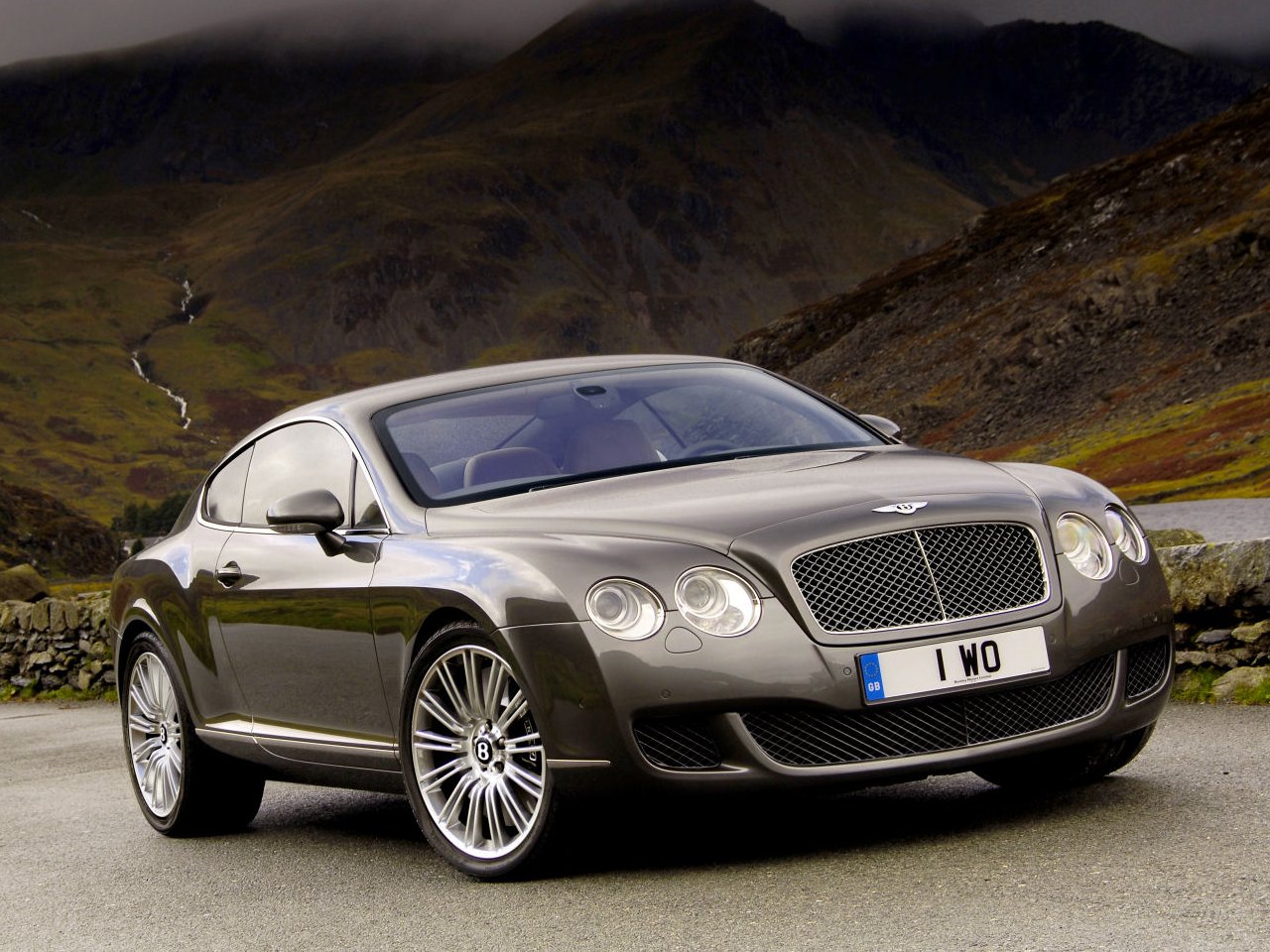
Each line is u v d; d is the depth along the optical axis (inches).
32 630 657.6
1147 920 153.4
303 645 244.8
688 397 260.1
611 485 226.2
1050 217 7559.1
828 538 194.4
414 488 236.5
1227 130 7204.7
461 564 209.9
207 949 190.9
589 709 190.1
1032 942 149.4
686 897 184.9
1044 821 208.2
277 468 273.0
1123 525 217.2
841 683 188.9
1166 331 5595.5
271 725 259.4
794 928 164.9
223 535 279.6
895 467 225.0
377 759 231.6
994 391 5954.7
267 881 232.5
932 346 6875.0
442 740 215.9
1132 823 201.2
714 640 188.7
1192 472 3939.5
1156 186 7130.9
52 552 7057.1
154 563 297.0
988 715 197.0
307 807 307.3
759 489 212.7
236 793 284.7
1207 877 169.2
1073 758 229.0
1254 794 212.8
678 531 199.3
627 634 189.9
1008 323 6599.4
